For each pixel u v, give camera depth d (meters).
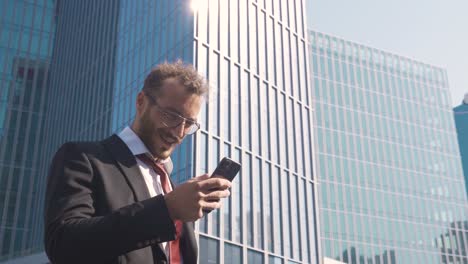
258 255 39.91
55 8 73.44
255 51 47.53
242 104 43.81
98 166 2.37
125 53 52.69
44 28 71.44
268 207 42.50
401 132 82.12
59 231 2.08
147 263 2.22
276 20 51.66
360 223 72.31
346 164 75.31
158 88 2.59
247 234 39.75
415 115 84.88
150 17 49.84
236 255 38.22
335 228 70.31
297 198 45.69
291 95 49.78
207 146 38.97
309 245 44.72
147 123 2.58
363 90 82.50
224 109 41.84
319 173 72.69
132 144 2.57
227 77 43.47
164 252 2.31
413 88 87.12
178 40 43.84
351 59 84.00
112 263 2.13
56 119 64.12
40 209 60.44
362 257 70.31
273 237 41.78
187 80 2.59
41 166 64.12
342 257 69.12
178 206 2.05
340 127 77.62
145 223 2.02
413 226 75.69
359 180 75.12
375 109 81.88
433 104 87.50
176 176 38.12
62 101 64.19
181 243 2.61
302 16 55.56
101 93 55.34
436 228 77.25
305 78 52.47
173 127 2.55
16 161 63.31
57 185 2.29
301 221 45.00
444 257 75.69
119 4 58.12
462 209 80.69
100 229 2.00
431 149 83.25
